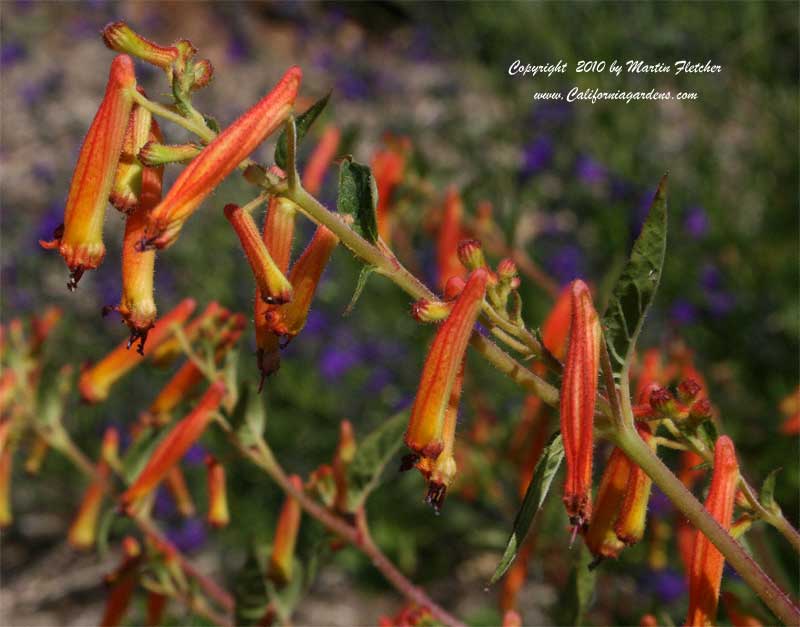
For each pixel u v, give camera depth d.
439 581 6.51
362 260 2.18
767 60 8.61
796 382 6.28
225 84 13.88
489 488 5.50
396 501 6.45
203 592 6.21
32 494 7.93
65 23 15.52
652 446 2.25
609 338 2.10
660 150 8.80
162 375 7.91
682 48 9.09
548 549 5.38
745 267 7.26
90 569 7.50
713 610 2.12
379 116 11.36
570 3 9.95
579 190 7.87
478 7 10.88
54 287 9.42
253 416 3.42
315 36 14.78
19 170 12.16
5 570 7.60
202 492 7.30
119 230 9.57
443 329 1.97
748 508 2.30
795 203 7.54
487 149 9.05
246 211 2.05
